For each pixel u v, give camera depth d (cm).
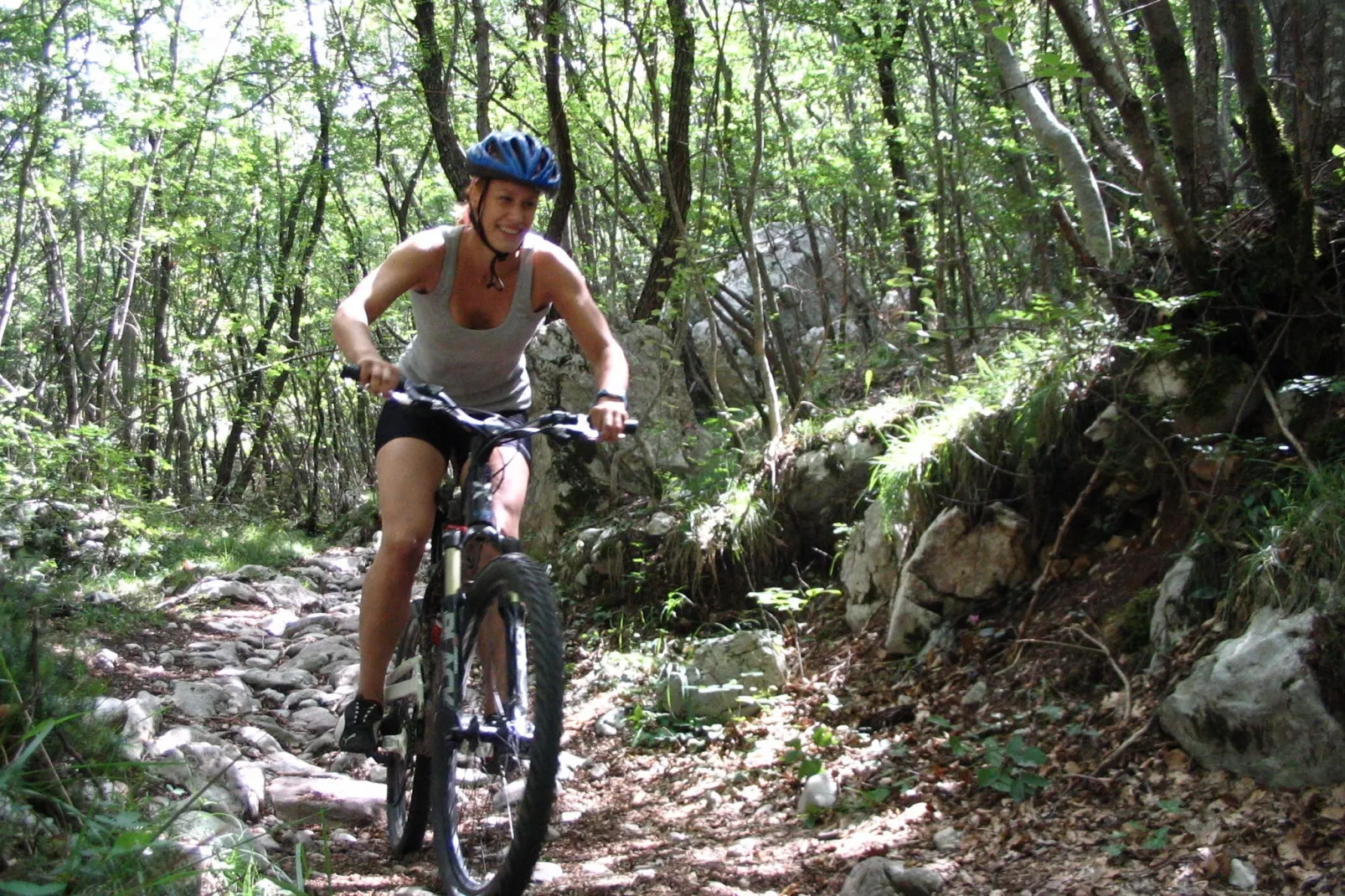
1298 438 427
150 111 1352
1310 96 504
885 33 854
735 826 400
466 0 1089
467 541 308
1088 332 508
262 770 441
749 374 1036
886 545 549
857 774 413
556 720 262
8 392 934
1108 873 306
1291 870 290
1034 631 460
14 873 240
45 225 1600
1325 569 350
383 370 280
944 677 472
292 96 1834
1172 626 404
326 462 2383
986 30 561
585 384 866
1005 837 341
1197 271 455
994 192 836
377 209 2284
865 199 979
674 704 520
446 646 299
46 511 909
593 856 379
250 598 871
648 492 820
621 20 870
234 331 1784
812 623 587
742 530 640
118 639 677
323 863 352
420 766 346
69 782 289
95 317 1914
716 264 873
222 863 300
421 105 1358
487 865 299
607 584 704
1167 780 349
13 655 322
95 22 1395
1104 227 539
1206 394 450
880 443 621
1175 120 498
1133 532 477
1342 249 443
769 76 901
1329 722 323
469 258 317
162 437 2036
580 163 1196
